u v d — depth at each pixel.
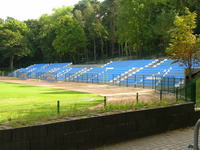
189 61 31.06
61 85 45.56
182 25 28.81
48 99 23.25
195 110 12.50
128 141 9.37
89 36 90.19
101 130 8.65
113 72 52.06
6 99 23.47
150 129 10.15
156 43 66.56
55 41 86.94
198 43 29.95
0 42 98.44
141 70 46.09
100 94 28.48
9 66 110.56
